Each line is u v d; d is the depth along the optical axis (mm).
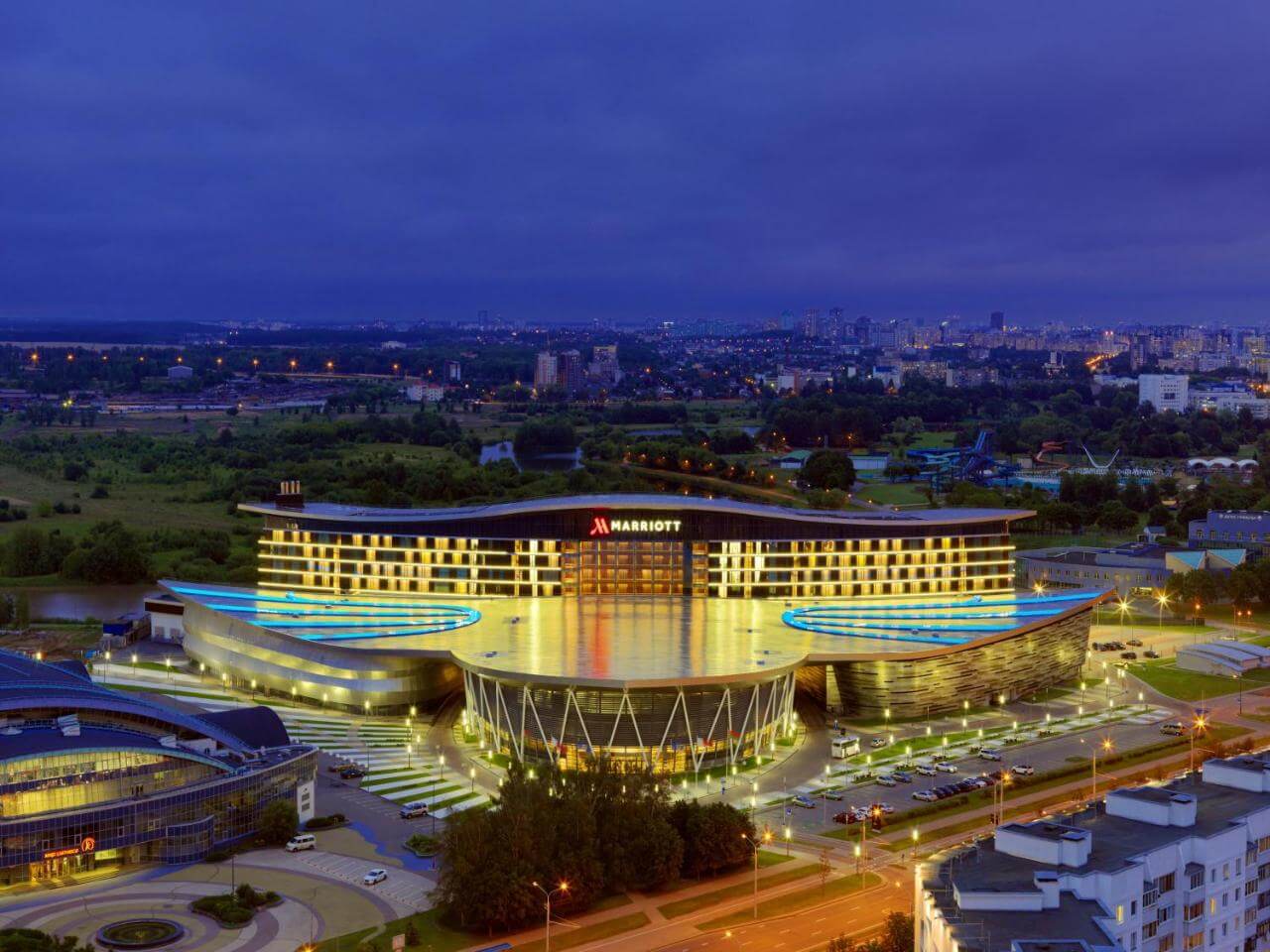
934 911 164625
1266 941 190750
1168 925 177250
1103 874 169125
